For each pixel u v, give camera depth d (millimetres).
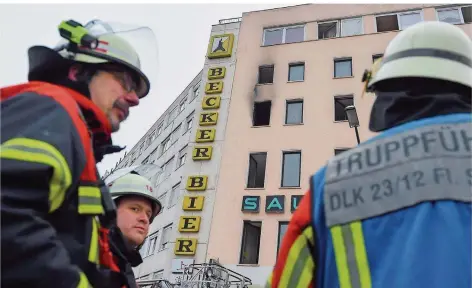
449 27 1573
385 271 1170
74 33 1751
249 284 14844
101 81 1805
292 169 17656
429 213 1190
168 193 21234
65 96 1445
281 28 22250
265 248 15781
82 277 1227
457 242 1124
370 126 1558
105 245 1821
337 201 1352
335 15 21719
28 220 1104
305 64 20375
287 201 16609
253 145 18578
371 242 1237
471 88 1464
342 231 1293
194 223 17172
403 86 1492
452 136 1312
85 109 1644
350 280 1217
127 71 1885
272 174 17516
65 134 1306
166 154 24531
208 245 16531
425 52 1484
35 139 1215
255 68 21031
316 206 1409
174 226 17750
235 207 17109
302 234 1410
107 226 1858
